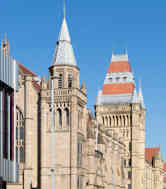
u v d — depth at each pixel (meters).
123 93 188.50
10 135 89.75
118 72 193.00
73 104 108.62
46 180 107.69
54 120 109.62
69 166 107.00
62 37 115.50
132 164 183.50
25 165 108.75
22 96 111.75
